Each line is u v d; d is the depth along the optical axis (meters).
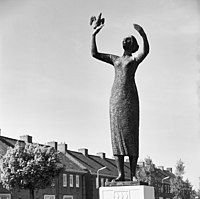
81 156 70.06
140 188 10.78
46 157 39.88
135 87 11.68
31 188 39.66
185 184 69.81
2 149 47.84
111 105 11.60
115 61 11.74
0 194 43.50
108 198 11.01
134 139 11.42
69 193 58.09
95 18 11.95
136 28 11.58
